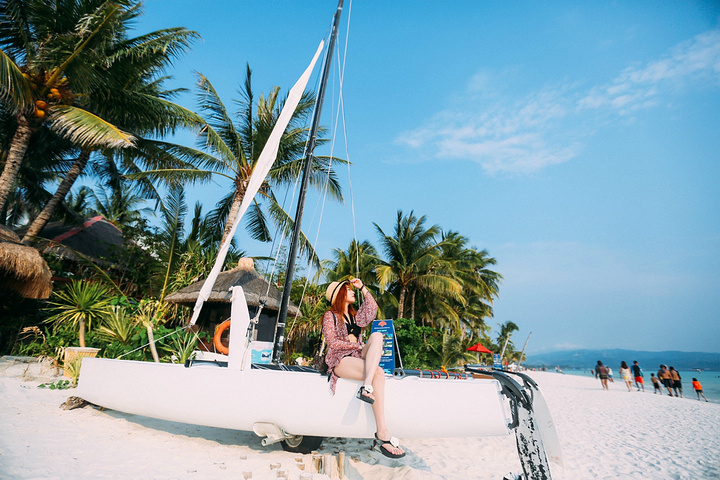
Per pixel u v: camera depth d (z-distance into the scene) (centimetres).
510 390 234
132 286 1300
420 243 2277
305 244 1247
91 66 976
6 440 305
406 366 1478
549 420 234
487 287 3111
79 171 1218
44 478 240
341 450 362
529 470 221
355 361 257
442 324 2820
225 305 759
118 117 1174
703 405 1198
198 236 1431
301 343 1213
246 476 267
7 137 1369
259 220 1482
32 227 1116
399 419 253
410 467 315
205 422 302
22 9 984
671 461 429
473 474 326
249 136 1334
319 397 268
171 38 1141
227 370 299
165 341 712
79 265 1270
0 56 836
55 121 989
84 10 962
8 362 750
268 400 278
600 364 1848
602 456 448
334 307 285
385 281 1903
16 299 1023
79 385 410
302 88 446
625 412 903
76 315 744
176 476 265
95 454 296
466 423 251
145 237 1381
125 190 1916
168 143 1291
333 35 518
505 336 5628
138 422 405
